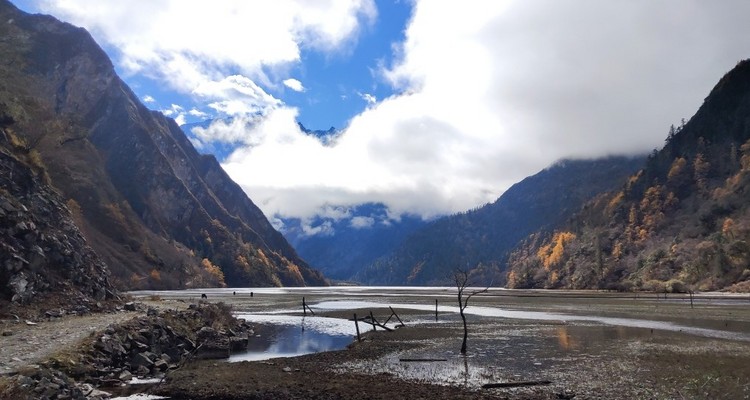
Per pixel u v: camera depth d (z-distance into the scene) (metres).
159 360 31.02
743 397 23.97
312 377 28.72
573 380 27.83
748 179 191.62
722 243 154.50
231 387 25.94
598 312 77.75
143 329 33.22
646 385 26.44
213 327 44.75
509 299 123.44
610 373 29.67
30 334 29.00
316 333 52.59
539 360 34.59
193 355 35.97
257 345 43.81
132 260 168.75
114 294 48.47
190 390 25.28
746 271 137.62
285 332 53.56
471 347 41.09
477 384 27.02
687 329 52.97
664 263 173.88
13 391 18.14
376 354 37.72
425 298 132.62
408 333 51.28
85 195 176.38
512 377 28.84
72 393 20.48
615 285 187.38
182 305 56.31
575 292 174.00
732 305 88.69
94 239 158.75
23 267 36.81
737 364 32.22
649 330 52.22
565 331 52.19
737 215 177.50
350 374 29.81
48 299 37.69
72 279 41.91
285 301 112.69
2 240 36.53
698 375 28.84
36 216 43.19
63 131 183.75
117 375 26.70
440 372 30.56
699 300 105.75
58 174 170.12
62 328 31.27
